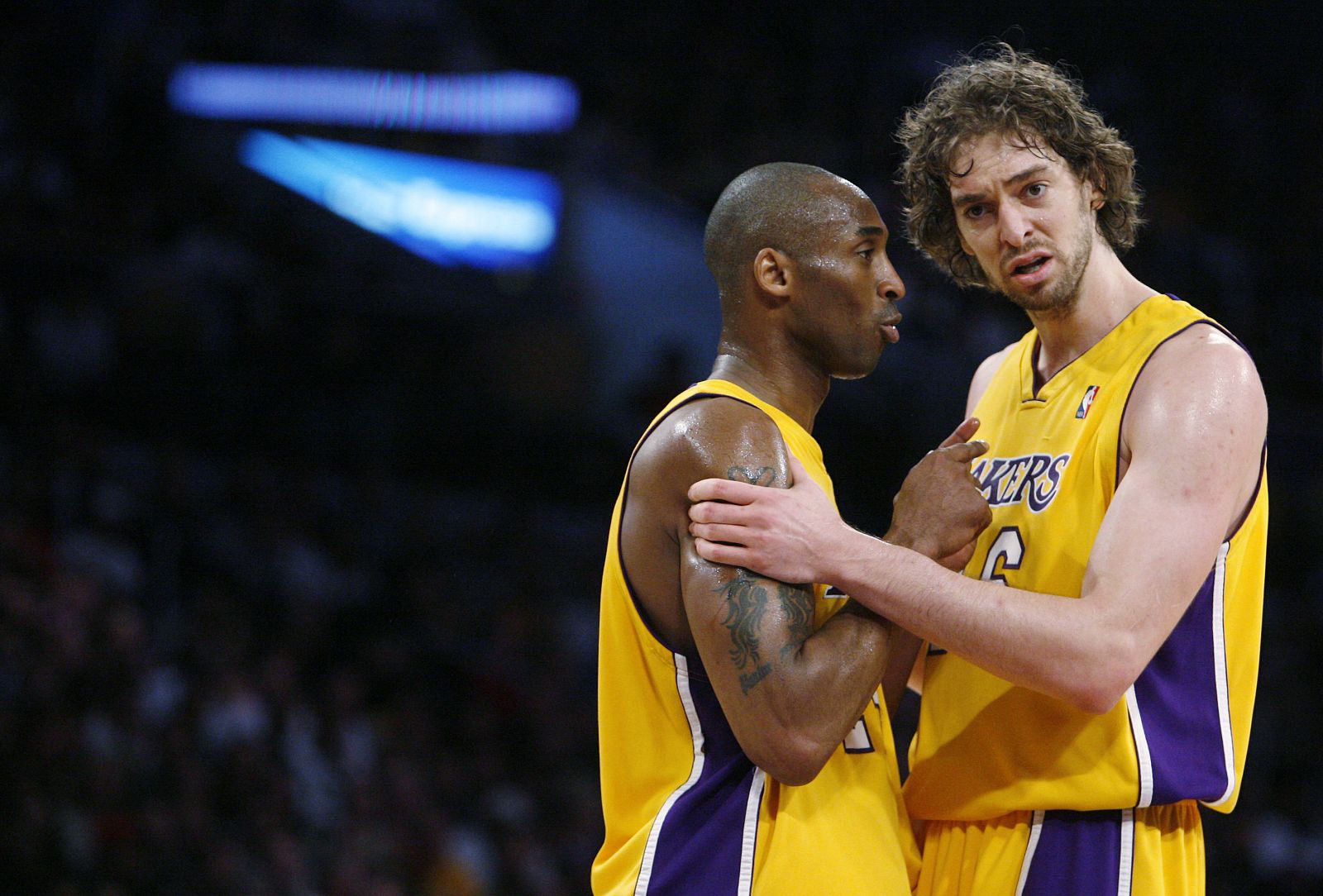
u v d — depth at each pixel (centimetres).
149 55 2483
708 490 515
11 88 2336
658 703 552
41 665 1523
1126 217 606
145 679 1620
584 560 2397
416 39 2805
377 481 2308
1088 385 571
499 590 2242
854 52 3095
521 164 2739
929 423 2509
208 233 2419
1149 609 499
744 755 531
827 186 575
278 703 1719
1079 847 540
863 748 559
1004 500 587
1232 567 549
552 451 2566
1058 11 3044
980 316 2622
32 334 2144
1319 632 2495
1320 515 2609
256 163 2588
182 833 1474
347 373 2455
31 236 2188
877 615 524
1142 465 524
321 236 2567
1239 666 557
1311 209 2912
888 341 575
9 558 1661
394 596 2122
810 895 514
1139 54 3039
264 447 2306
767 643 498
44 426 1995
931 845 586
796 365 577
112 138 2394
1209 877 2005
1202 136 2959
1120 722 532
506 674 2066
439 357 2561
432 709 1959
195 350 2277
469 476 2502
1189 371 532
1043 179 561
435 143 2722
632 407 2561
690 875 520
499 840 1767
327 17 2759
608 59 3039
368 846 1619
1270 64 3047
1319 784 2266
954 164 575
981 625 499
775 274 568
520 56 3003
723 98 3005
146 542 1905
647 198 2800
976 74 584
